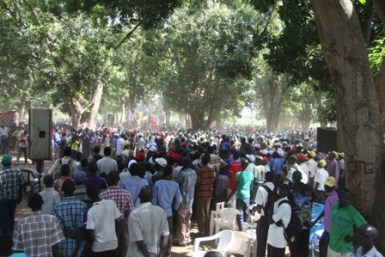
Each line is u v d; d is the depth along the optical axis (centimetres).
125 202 692
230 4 2603
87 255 615
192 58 3750
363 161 673
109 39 2933
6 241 475
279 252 715
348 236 648
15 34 2766
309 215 734
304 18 1307
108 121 5791
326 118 1720
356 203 686
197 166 1132
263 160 1266
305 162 1289
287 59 1430
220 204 1026
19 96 4966
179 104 4178
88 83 3081
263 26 2241
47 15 2817
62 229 608
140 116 6100
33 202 558
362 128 668
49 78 2927
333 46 664
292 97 5659
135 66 4684
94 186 634
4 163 878
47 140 1405
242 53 2055
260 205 773
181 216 968
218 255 374
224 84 4012
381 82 767
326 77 1506
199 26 3328
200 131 3794
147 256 574
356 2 1281
